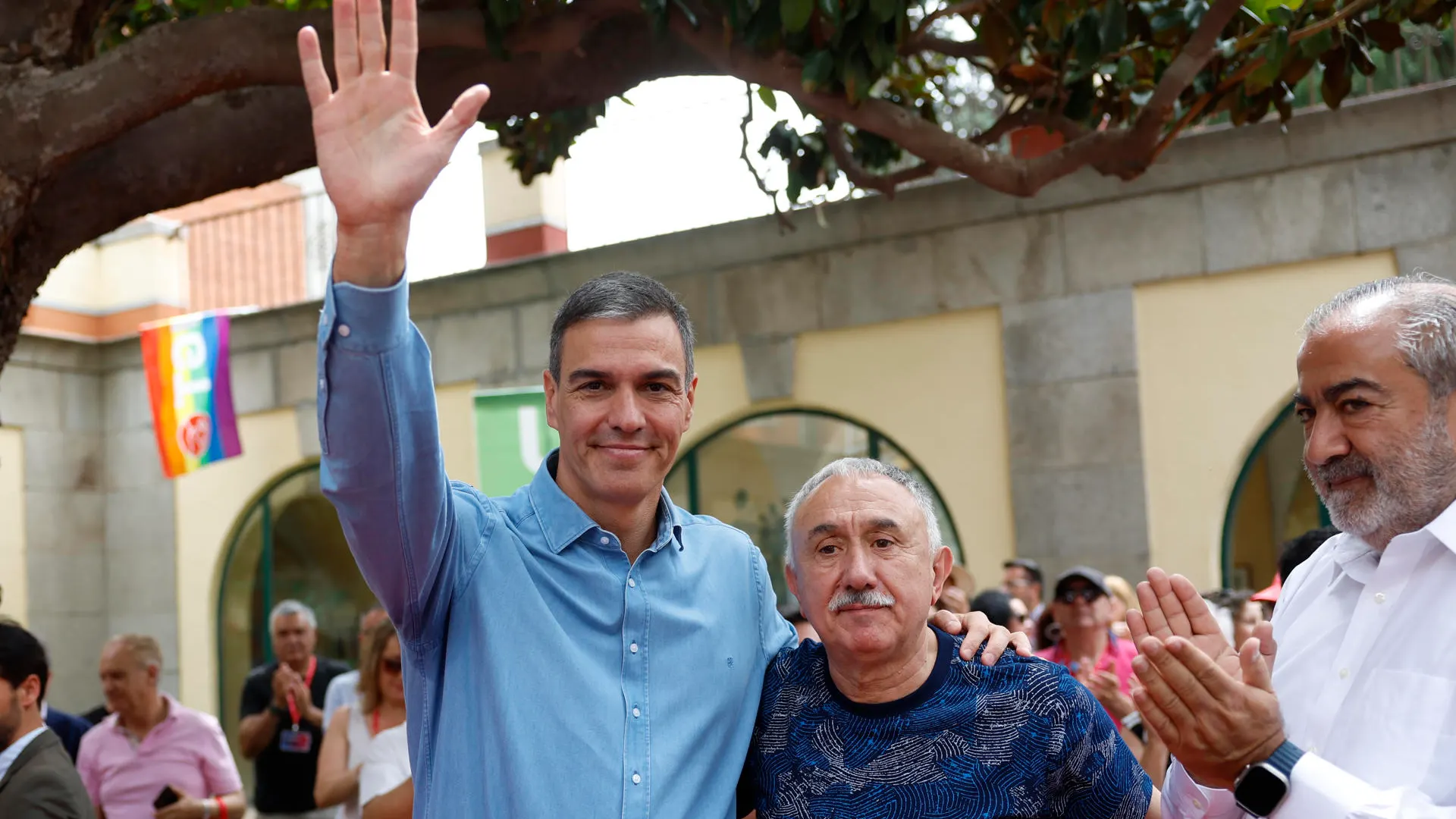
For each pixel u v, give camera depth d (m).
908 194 8.57
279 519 11.09
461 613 2.37
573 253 9.59
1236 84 4.59
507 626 2.33
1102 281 7.99
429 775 2.37
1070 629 5.08
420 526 2.20
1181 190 7.80
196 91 3.39
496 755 2.27
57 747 3.63
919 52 5.06
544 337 9.77
